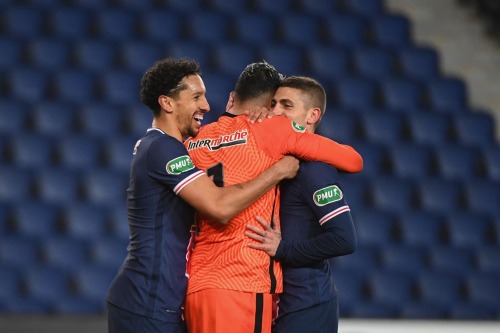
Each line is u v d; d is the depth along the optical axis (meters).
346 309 24.62
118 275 11.50
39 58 29.28
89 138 27.34
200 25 30.66
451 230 26.83
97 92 28.70
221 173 11.35
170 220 11.30
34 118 27.78
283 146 11.34
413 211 26.97
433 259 26.12
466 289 25.64
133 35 30.47
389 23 31.75
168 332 11.15
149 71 11.67
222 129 11.62
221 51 29.66
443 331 22.34
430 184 27.59
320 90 12.07
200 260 11.34
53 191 26.27
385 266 25.77
